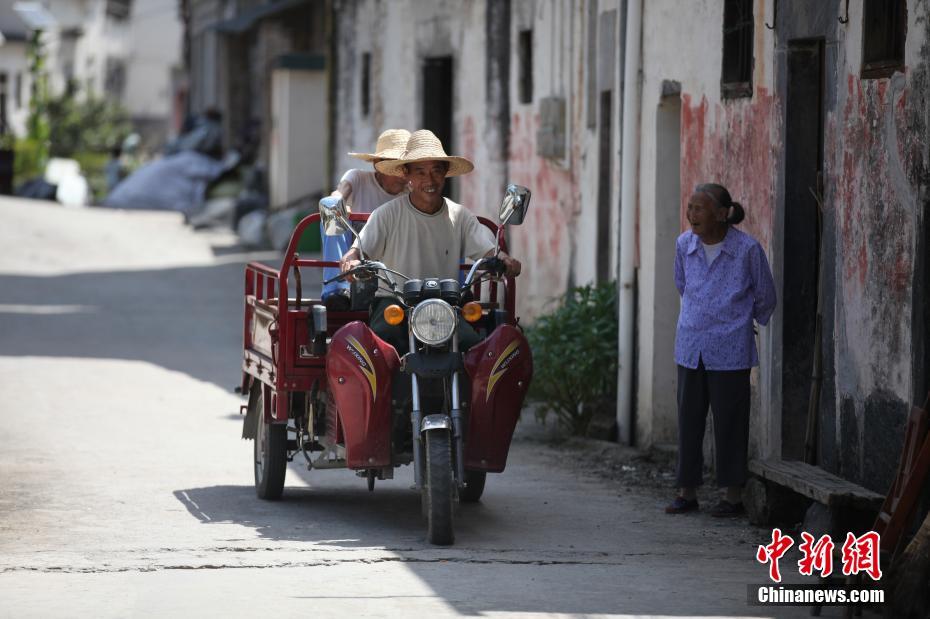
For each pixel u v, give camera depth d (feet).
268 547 65.62
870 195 68.80
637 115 99.76
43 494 78.02
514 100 140.56
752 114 82.38
